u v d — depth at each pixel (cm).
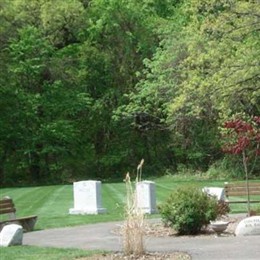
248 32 2897
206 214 1457
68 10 4912
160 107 4581
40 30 4869
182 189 1505
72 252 1206
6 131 4766
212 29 2945
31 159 4944
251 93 3064
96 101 5009
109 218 1925
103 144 5122
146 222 1688
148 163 4994
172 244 1288
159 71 4178
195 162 4675
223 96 3053
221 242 1283
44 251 1235
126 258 1105
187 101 3406
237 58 2984
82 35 5028
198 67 3209
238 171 4219
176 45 4088
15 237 1363
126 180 1139
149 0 4962
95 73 5022
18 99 4722
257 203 2241
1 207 1747
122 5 4844
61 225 1789
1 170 4928
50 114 4819
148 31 4816
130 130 5056
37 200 2758
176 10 4625
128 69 4900
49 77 4831
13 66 4653
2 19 4769
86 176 5050
